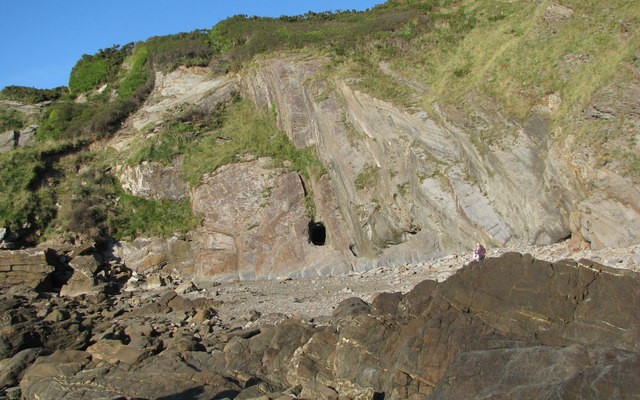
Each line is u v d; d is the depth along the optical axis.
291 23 42.91
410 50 33.34
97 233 32.38
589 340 12.91
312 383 14.73
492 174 24.53
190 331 20.44
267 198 31.41
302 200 31.11
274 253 30.00
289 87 34.00
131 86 42.41
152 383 16.33
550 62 24.50
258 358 17.08
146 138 36.50
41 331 20.41
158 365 17.19
